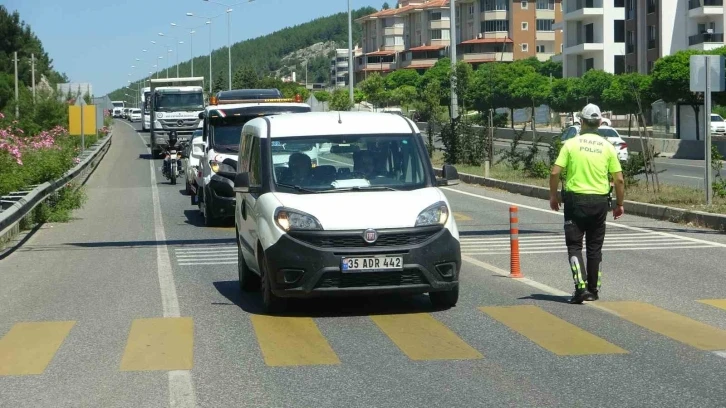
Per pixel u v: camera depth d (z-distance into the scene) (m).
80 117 41.22
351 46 53.59
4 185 22.05
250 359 8.05
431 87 42.28
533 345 8.41
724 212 18.42
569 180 10.32
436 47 146.38
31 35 114.38
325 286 9.52
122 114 165.00
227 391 7.03
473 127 37.09
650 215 19.84
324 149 10.71
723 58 19.66
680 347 8.22
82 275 13.33
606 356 7.93
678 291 11.11
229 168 19.42
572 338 8.66
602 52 85.81
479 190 28.27
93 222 21.12
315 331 9.19
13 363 8.11
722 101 50.09
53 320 10.04
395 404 6.60
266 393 6.95
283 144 10.77
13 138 28.11
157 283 12.39
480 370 7.54
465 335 8.88
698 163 41.41
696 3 73.56
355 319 9.76
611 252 14.53
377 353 8.20
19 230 19.12
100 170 43.06
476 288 11.50
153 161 49.28
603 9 85.44
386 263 9.48
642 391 6.81
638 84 62.88
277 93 29.17
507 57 127.00
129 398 6.90
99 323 9.81
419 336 8.86
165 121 49.62
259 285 11.62
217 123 20.45
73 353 8.45
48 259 15.16
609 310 9.97
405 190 10.38
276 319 9.83
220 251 15.66
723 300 10.50
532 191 25.95
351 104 53.47
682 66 54.81
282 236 9.62
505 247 15.44
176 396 6.91
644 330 8.95
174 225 20.08
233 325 9.55
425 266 9.57
